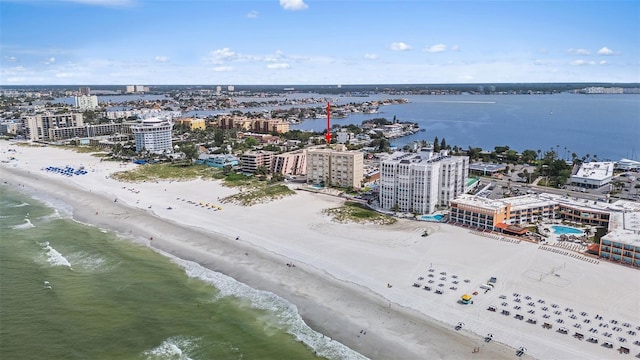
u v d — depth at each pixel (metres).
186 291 148.25
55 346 117.06
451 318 130.00
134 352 115.44
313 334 123.75
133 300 141.50
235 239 194.62
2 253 176.75
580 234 199.38
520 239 191.00
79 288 149.00
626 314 130.75
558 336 120.44
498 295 142.25
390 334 123.12
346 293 145.50
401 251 178.88
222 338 121.69
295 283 153.12
